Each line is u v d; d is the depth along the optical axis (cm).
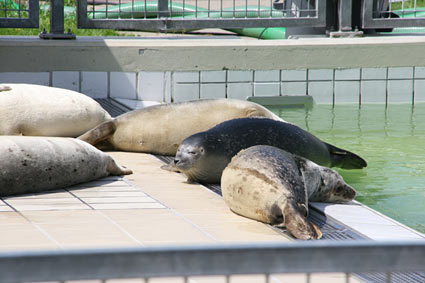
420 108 1841
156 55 1831
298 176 832
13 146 906
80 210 835
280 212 783
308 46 1873
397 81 1914
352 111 1786
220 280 587
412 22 1939
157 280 570
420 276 644
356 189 1052
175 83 1844
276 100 1873
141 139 1292
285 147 1062
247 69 1862
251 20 1897
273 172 813
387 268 324
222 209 877
